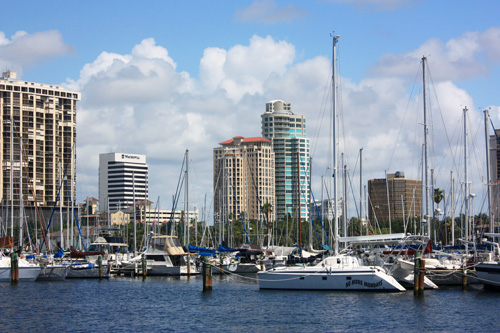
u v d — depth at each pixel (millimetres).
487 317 55219
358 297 65562
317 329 51438
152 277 99062
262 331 51125
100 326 54062
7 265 87125
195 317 57812
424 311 58000
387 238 67875
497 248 75688
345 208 110125
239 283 87500
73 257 101875
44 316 59062
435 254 83250
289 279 71125
